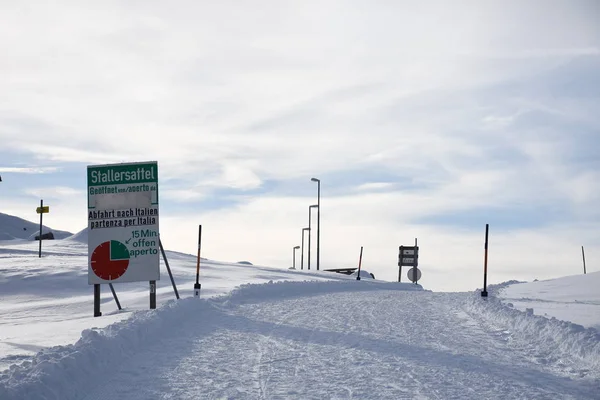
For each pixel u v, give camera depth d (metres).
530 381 7.85
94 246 18.06
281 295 24.03
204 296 22.36
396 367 8.79
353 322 14.27
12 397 6.25
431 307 18.23
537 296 19.28
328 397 7.06
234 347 10.59
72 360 7.85
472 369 8.62
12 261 42.53
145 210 18.00
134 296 25.55
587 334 9.97
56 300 27.20
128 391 7.37
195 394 7.21
